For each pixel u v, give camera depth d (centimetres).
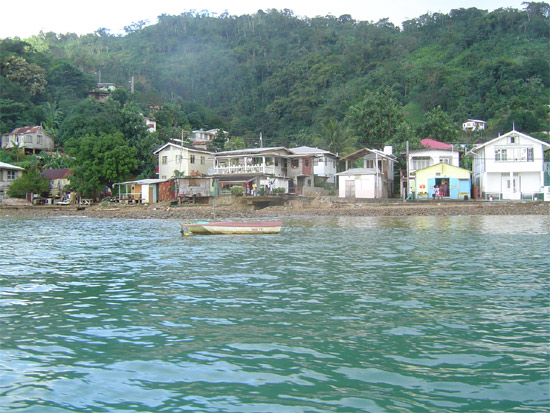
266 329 972
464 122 10088
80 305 1195
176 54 18788
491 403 651
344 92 11969
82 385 715
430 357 815
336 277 1524
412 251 2119
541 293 1278
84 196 6688
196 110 12600
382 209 4466
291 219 4112
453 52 14050
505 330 958
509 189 5309
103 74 16138
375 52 14612
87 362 805
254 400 660
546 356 817
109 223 4200
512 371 756
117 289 1382
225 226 2925
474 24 14688
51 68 11806
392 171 6362
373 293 1290
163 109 11206
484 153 5353
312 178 6494
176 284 1445
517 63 11350
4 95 9819
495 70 11288
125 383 720
